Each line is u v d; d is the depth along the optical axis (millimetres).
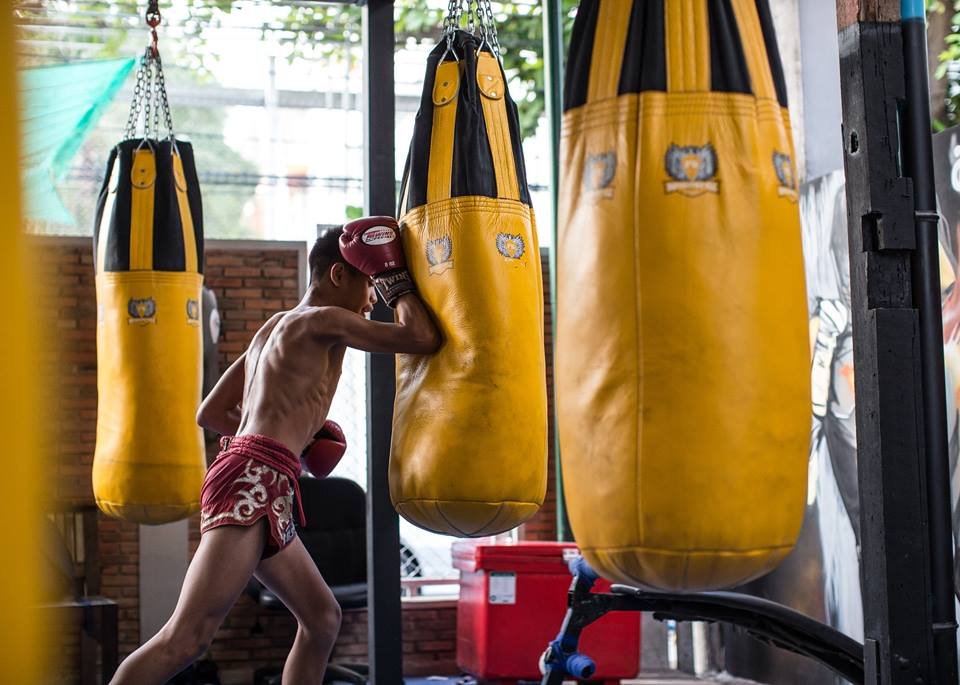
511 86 8094
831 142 5477
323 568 5895
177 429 4254
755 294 1935
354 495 6027
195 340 4395
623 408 1922
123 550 6098
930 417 2229
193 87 7105
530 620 5602
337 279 3209
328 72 7297
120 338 4289
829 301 5289
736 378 1894
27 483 508
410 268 2904
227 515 2932
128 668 2775
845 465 5082
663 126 1981
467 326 2744
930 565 2227
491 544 5762
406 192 2979
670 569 1890
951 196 4371
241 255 6512
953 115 4977
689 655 6254
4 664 495
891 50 2244
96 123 6484
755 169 1982
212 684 5781
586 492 1969
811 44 5613
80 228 6527
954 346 4344
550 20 6578
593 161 2035
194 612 2846
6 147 525
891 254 2236
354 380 6766
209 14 7191
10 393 508
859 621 4934
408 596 6652
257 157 7117
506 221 2857
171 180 4398
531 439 2752
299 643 3188
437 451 2691
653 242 1934
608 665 5613
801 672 5340
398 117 7590
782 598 5590
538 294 2926
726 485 1864
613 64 2055
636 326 1931
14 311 514
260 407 3088
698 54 2012
